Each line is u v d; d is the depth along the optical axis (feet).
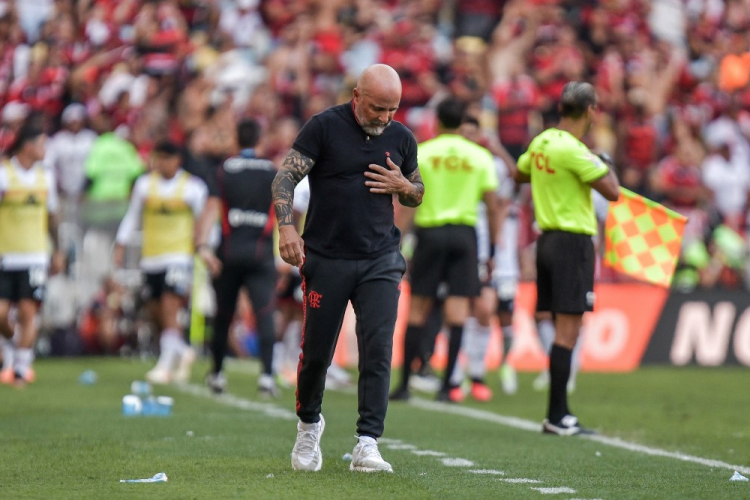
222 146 207.31
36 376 143.95
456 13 253.03
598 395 130.11
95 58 215.72
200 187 140.87
